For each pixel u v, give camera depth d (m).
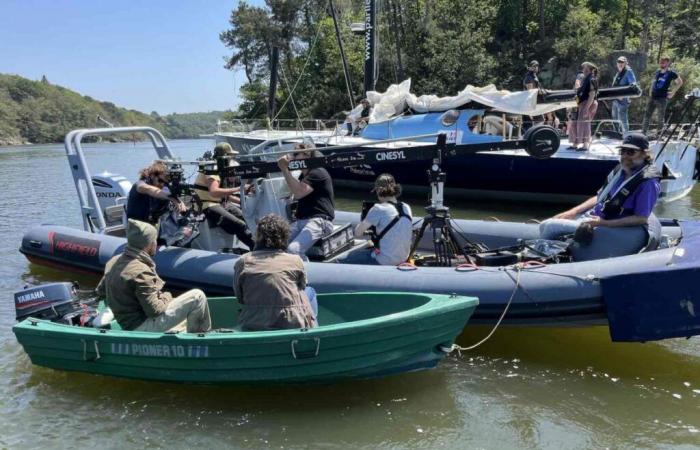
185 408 3.73
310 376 3.73
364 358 3.71
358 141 12.24
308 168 5.05
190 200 5.67
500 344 4.58
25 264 7.28
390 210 4.82
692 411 3.55
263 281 3.75
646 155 4.48
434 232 4.88
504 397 3.77
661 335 3.89
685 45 34.75
